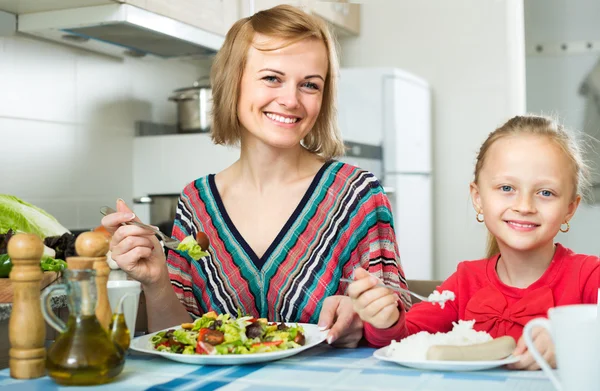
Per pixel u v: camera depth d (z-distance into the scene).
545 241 1.29
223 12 2.85
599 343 0.78
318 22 1.52
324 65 1.50
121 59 2.96
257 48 1.46
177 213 1.64
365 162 3.72
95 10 2.31
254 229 1.55
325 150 1.67
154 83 3.17
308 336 1.19
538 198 1.28
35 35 2.51
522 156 1.28
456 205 4.25
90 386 0.93
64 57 2.65
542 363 0.85
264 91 1.46
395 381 0.93
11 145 2.41
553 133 1.31
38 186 2.53
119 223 1.32
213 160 3.07
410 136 3.92
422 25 4.29
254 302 1.52
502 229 1.31
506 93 4.08
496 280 1.35
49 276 1.48
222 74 1.53
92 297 0.96
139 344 1.12
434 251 4.30
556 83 3.60
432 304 1.39
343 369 1.00
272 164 1.56
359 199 1.57
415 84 3.98
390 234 1.59
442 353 0.98
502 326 1.30
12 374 0.99
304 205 1.55
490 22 4.14
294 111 1.46
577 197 1.37
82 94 2.74
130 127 3.01
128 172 2.99
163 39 2.63
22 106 2.46
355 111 3.80
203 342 1.06
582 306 0.84
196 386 0.92
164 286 1.38
